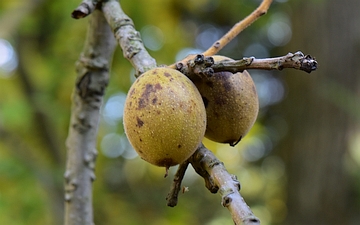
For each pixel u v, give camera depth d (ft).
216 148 22.98
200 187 29.14
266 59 4.57
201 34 26.35
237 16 21.35
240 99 5.55
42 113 18.51
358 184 20.21
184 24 24.06
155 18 19.72
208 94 5.49
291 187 21.57
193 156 4.91
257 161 29.01
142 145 4.85
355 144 20.49
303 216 20.67
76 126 8.42
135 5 17.74
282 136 25.80
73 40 19.56
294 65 4.35
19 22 15.98
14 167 15.89
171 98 4.75
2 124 16.88
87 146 8.48
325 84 20.47
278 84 28.07
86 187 8.48
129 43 5.76
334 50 21.15
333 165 20.53
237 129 5.63
